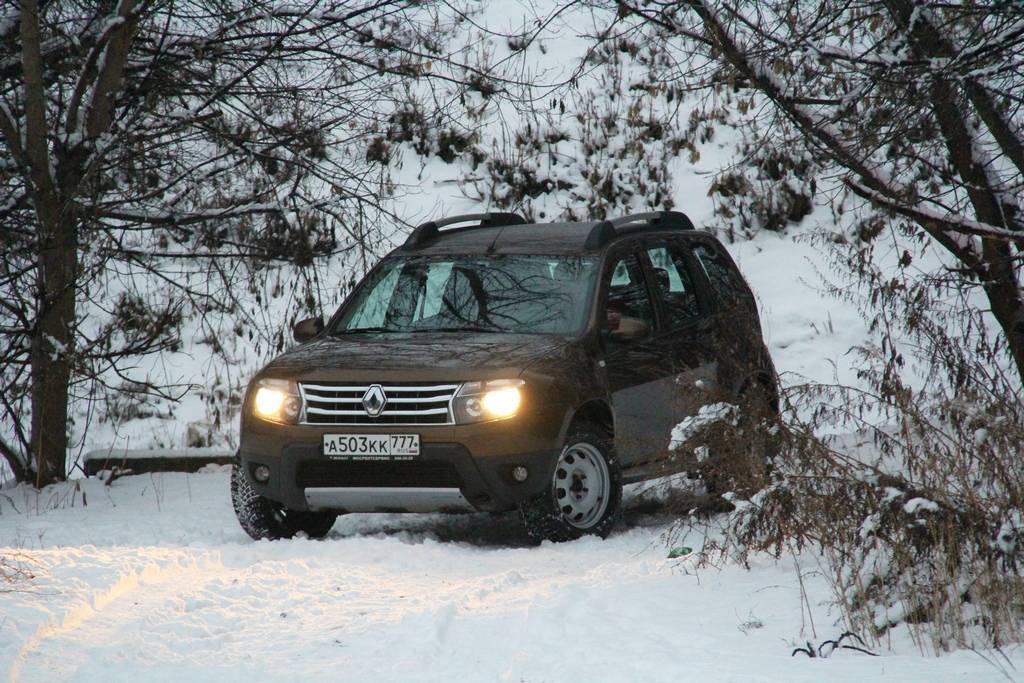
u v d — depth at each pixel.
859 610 13.88
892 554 14.44
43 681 12.70
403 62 32.72
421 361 20.30
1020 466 14.92
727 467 16.80
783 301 44.56
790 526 15.79
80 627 15.15
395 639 13.90
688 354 23.38
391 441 19.80
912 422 15.86
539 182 53.12
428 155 55.22
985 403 16.27
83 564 18.06
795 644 13.12
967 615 13.88
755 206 49.50
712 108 56.44
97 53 29.09
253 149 32.56
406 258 23.80
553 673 12.18
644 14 19.38
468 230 25.55
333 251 32.78
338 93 32.72
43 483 29.44
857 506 15.27
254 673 12.71
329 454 20.00
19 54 31.50
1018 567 14.04
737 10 17.98
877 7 18.14
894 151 17.58
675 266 24.31
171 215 30.66
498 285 22.56
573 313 21.83
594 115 56.62
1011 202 20.30
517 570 18.19
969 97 17.98
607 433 21.44
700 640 13.34
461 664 12.86
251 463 20.75
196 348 44.19
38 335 29.11
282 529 21.78
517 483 19.84
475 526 23.08
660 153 54.47
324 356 21.05
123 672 12.87
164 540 22.23
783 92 18.28
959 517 14.12
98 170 29.72
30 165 29.17
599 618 14.39
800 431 16.42
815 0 18.02
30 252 29.69
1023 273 23.33
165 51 31.31
